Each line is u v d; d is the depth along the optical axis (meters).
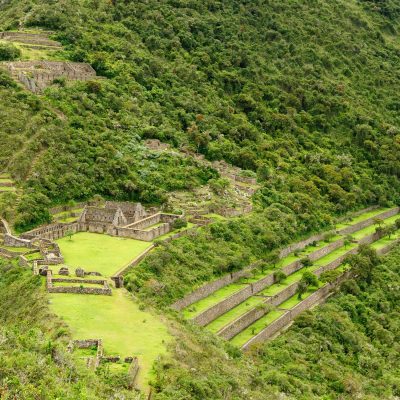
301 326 123.81
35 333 74.62
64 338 77.94
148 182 154.62
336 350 120.06
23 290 97.00
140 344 79.38
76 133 157.38
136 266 111.94
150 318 89.38
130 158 158.38
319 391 102.75
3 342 69.00
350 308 136.00
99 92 175.88
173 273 117.50
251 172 175.50
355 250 167.38
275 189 173.88
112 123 168.00
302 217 166.12
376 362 120.69
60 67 181.75
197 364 79.44
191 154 173.62
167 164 163.25
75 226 132.88
